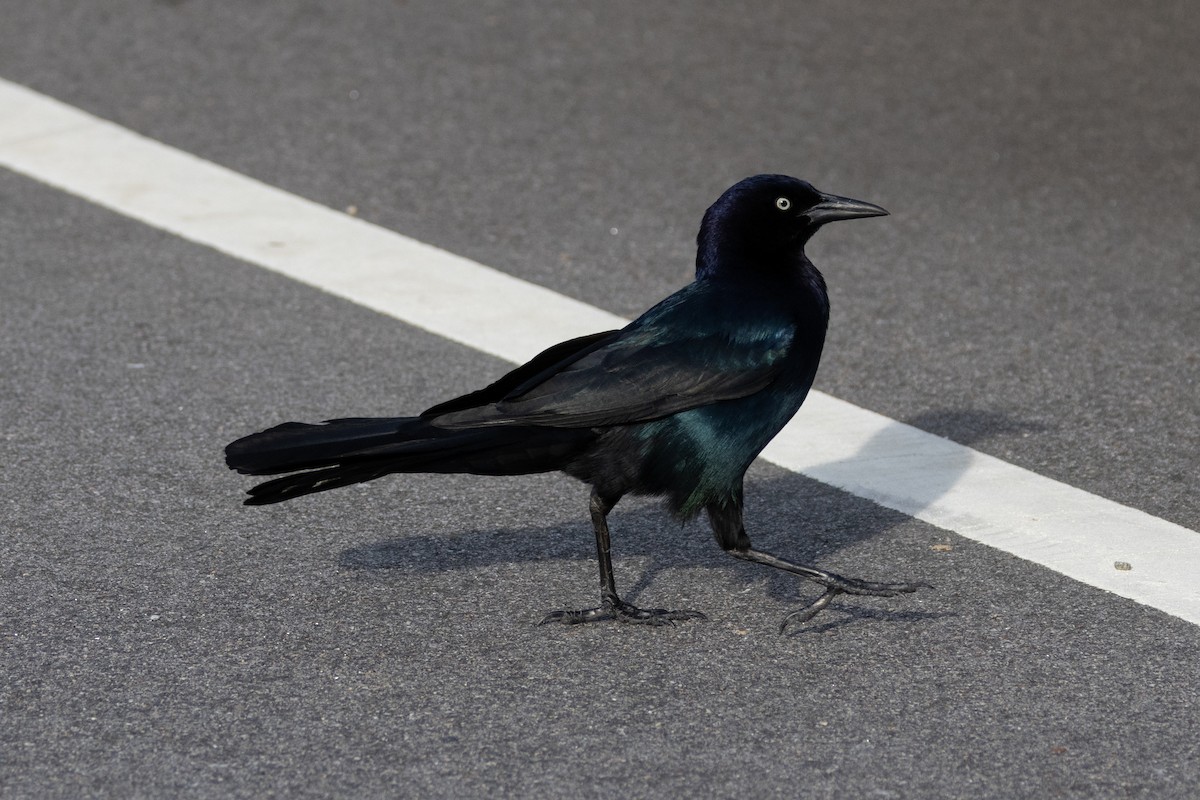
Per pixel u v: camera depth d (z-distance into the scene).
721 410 8.42
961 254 14.80
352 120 17.91
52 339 12.71
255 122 17.80
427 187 16.17
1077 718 7.78
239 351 12.54
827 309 8.89
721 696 8.00
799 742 7.57
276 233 14.97
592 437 8.39
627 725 7.71
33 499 10.16
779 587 9.27
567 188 16.20
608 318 13.28
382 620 8.76
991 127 18.02
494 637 8.60
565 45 20.33
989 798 7.12
